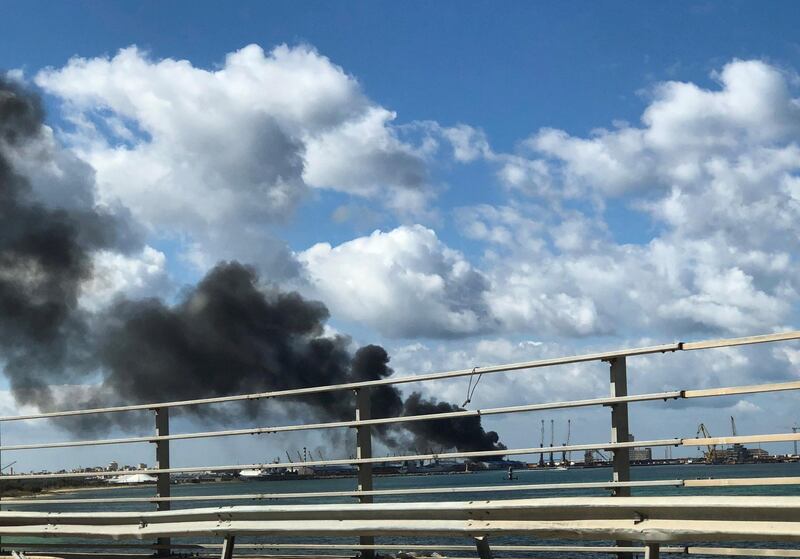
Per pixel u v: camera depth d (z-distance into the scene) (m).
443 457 7.15
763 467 71.94
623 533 5.91
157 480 9.02
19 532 9.29
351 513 7.18
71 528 8.84
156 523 8.27
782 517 5.29
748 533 5.37
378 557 7.98
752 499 5.40
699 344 6.14
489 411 7.09
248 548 8.47
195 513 8.01
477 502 6.66
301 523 7.37
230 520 7.82
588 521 6.14
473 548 7.02
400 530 6.89
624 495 6.32
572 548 6.54
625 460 6.48
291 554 9.59
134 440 9.29
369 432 8.07
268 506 7.61
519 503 6.40
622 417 6.57
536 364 6.94
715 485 5.66
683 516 5.71
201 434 8.80
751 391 5.87
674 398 6.28
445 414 7.41
